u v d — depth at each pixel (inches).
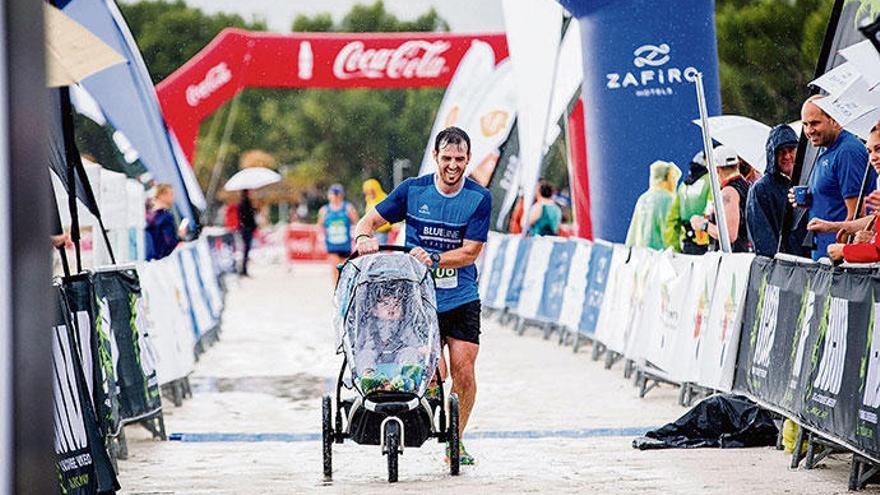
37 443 266.4
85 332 573.6
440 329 635.5
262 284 2600.9
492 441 723.4
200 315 1296.8
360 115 5019.7
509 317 1652.3
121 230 1072.8
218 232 2598.4
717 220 834.8
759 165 925.2
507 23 1339.8
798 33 1870.1
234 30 1952.5
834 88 670.5
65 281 555.5
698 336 823.7
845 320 555.5
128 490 588.7
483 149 1745.8
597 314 1152.8
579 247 1261.1
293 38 2004.2
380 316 599.2
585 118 1220.5
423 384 587.2
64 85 613.0
